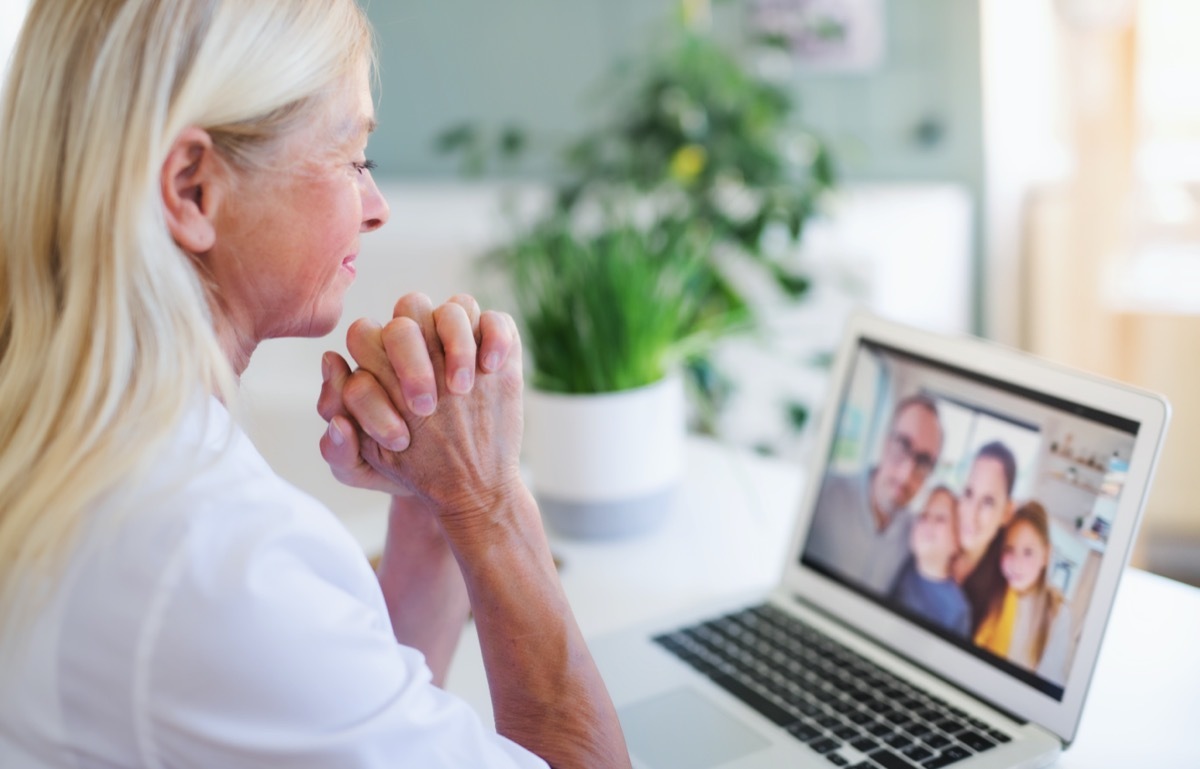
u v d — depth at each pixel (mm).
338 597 572
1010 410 907
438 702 602
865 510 1011
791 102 2746
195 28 573
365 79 670
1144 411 808
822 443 1066
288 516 569
